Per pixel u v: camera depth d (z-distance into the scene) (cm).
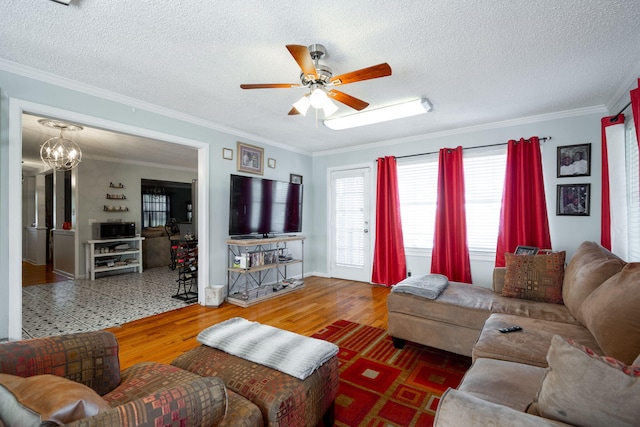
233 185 395
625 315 132
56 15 181
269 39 208
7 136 235
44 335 292
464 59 235
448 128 420
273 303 397
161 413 80
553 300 238
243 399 126
